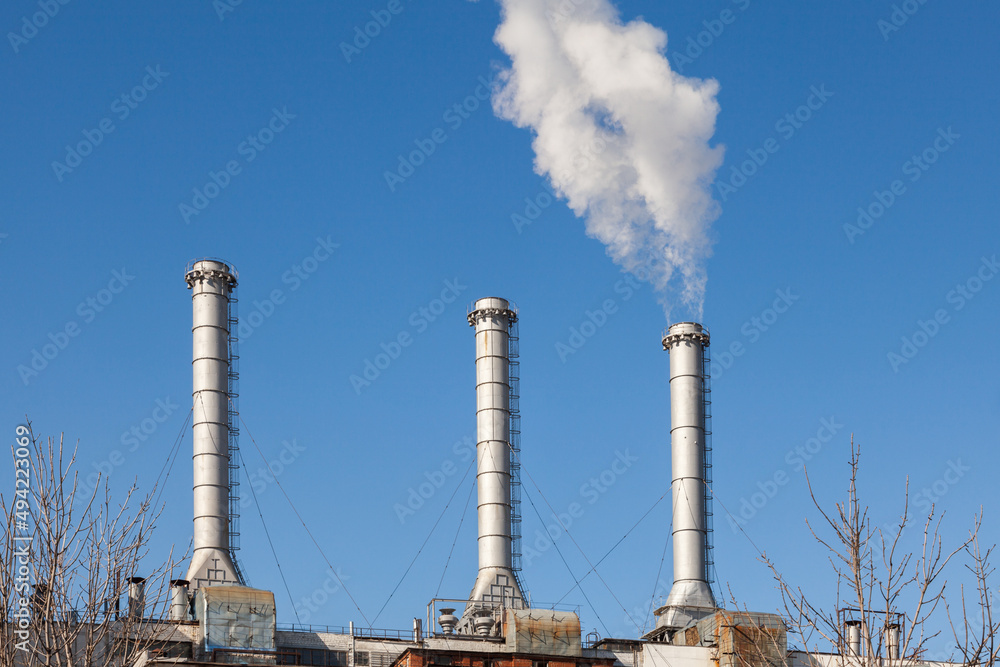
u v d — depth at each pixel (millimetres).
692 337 104875
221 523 92312
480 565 98562
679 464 101688
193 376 96062
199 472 93312
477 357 104250
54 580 35656
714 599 97312
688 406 103062
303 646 80062
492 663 76625
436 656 75938
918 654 36406
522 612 80312
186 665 68688
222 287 98250
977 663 35750
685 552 98938
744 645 79062
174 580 81750
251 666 69062
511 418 103312
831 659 66125
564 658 78000
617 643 83438
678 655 82500
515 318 106000
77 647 41188
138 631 39531
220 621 76125
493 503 99750
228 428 95312
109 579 36438
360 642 80938
